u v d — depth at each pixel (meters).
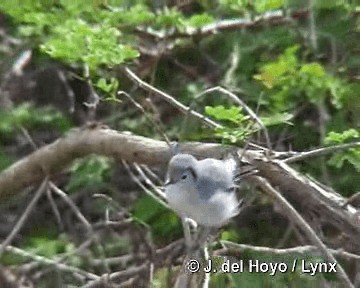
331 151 7.35
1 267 8.98
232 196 6.82
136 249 9.67
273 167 7.25
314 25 9.31
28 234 10.92
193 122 9.41
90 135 8.14
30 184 8.91
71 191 10.16
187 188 6.60
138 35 8.95
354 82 9.40
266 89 8.70
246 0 8.75
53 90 11.69
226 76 9.50
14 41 10.31
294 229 8.94
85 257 9.45
